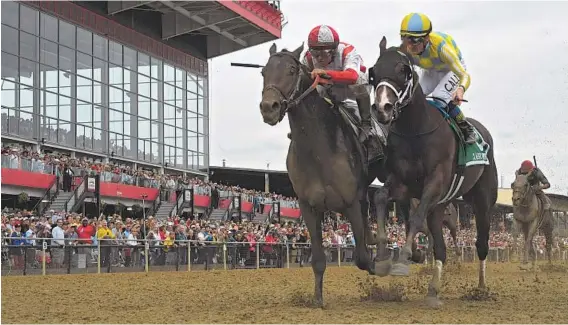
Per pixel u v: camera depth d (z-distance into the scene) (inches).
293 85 217.9
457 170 251.6
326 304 245.3
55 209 773.9
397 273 217.0
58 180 791.1
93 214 867.4
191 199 975.6
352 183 229.6
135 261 558.9
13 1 878.4
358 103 243.6
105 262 538.6
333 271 560.4
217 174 1429.6
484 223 293.7
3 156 721.6
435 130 237.6
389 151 241.6
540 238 946.7
